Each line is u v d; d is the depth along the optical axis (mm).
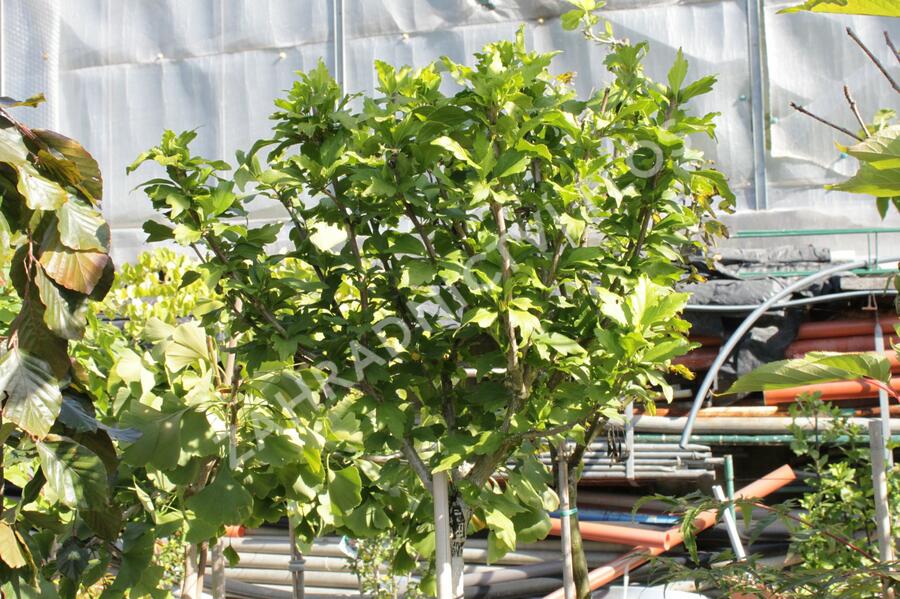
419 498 3201
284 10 7879
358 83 7660
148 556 2945
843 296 4840
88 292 2240
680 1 7082
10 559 2129
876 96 6746
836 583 2232
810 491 4836
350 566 4289
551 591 4723
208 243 2623
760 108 6895
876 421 2869
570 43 7242
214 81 8000
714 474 4594
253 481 2947
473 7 7473
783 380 2201
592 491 5020
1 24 8273
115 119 8148
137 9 8188
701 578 2518
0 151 2107
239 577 5176
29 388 2133
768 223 6762
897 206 2373
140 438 2715
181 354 2893
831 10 1546
